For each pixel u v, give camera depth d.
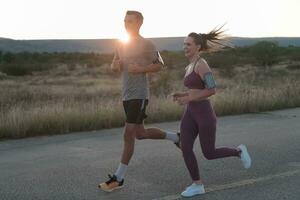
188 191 6.23
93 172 7.55
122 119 12.70
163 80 23.25
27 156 8.88
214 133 6.29
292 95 17.67
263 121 13.26
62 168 7.84
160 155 8.70
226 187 6.62
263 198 6.12
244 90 18.36
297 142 9.89
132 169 7.66
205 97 6.12
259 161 8.16
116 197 6.22
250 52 64.38
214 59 52.34
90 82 39.44
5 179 7.17
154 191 6.48
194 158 6.28
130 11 6.48
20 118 11.53
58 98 20.62
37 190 6.57
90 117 12.28
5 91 26.95
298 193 6.33
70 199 6.16
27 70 55.09
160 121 13.45
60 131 11.66
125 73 6.52
